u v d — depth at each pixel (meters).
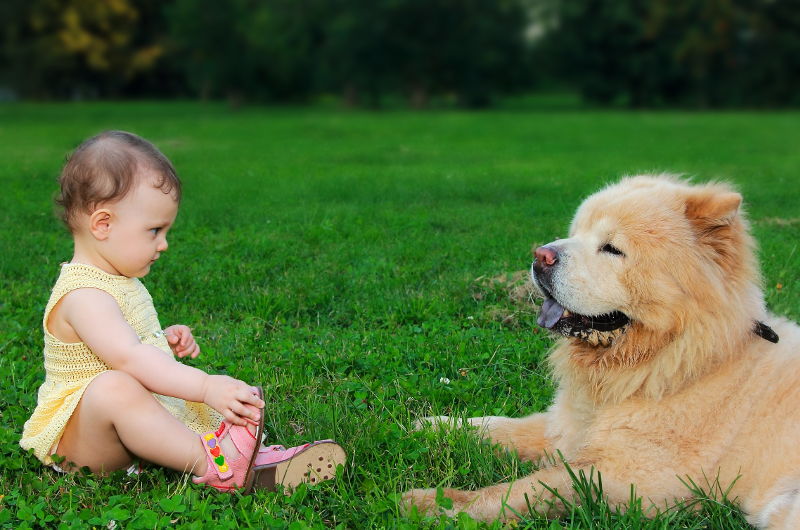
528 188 11.58
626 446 3.27
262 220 8.95
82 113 36.50
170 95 62.31
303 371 4.52
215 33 48.41
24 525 2.77
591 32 52.44
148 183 3.15
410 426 3.79
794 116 36.56
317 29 53.19
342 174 13.30
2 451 3.30
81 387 3.10
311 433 3.68
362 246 7.55
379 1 49.34
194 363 4.55
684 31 51.03
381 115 37.66
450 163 15.43
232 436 3.14
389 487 3.22
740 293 3.37
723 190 3.58
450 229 8.58
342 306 5.74
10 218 8.74
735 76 51.88
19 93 57.69
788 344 3.36
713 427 3.22
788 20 50.34
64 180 3.14
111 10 54.91
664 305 3.28
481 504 3.11
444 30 50.62
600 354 3.51
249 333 5.07
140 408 3.06
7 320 5.23
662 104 54.88
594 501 3.07
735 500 3.12
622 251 3.36
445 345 4.88
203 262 6.79
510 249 7.29
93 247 3.19
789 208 9.70
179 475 3.23
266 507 3.02
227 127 26.53
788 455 3.03
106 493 3.06
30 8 55.38
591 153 17.52
